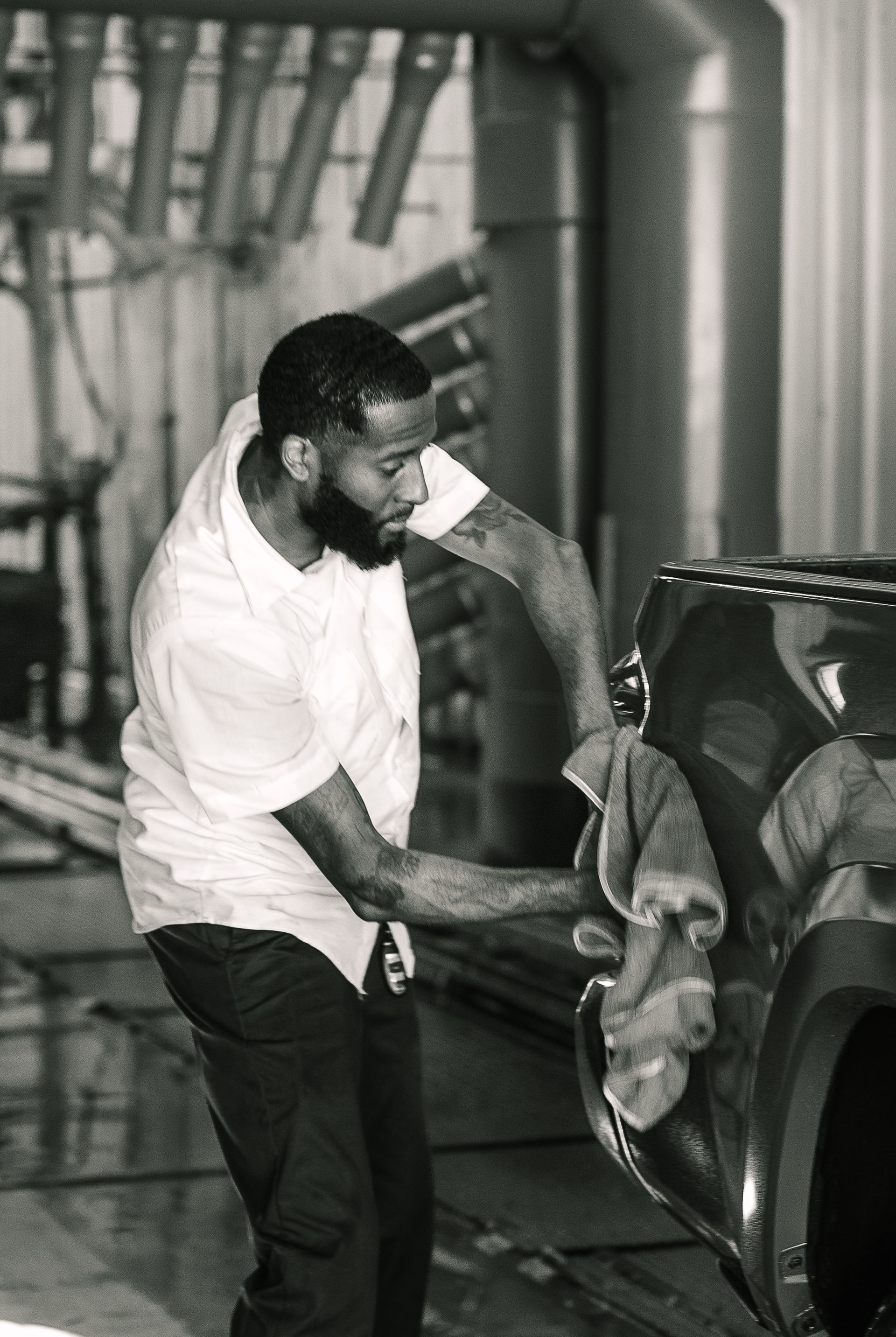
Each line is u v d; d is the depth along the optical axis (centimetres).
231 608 199
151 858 214
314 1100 211
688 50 480
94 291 1123
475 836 680
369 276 939
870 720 155
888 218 514
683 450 496
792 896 163
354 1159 211
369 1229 210
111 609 1080
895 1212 178
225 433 211
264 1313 208
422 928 562
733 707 171
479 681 736
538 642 566
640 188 494
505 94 563
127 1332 290
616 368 510
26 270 1046
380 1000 228
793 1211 171
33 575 936
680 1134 180
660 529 502
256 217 1001
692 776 176
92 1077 433
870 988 156
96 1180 362
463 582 672
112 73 873
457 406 648
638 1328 293
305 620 206
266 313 1006
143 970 536
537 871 191
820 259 519
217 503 202
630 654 202
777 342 501
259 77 527
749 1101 169
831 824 158
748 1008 169
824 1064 165
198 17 461
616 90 500
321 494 196
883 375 516
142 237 554
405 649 221
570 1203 353
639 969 173
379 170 541
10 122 1020
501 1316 299
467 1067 441
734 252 488
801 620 163
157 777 214
